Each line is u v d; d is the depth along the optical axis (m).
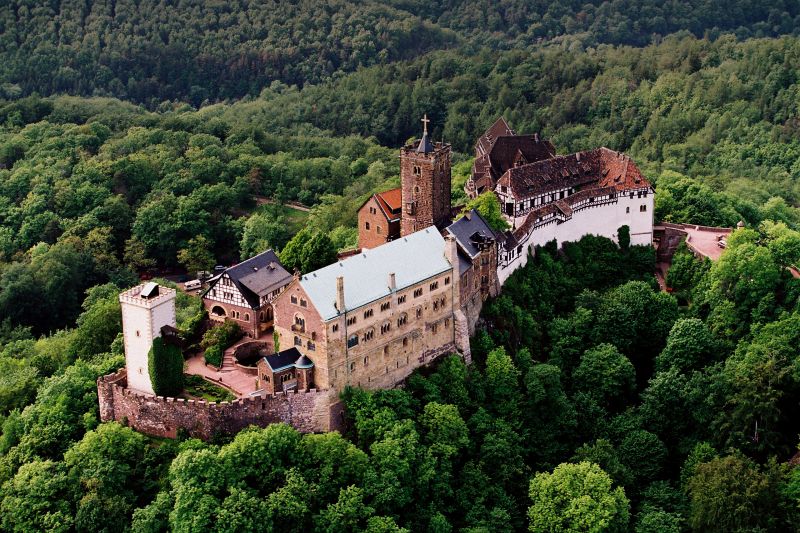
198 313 190.75
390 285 170.88
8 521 156.50
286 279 190.62
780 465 172.88
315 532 149.88
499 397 182.62
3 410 190.38
